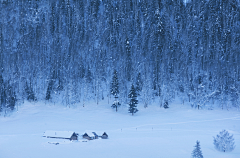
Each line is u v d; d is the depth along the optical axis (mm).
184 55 113188
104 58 115375
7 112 83438
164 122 75188
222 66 106188
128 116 82500
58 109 88562
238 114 83375
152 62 111812
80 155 47188
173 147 51656
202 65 115812
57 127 68375
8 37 120375
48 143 55156
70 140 57844
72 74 100312
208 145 53156
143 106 93625
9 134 62219
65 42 125812
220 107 92188
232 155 46281
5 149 50844
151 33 122188
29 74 103000
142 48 121875
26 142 55688
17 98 92062
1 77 90312
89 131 61094
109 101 97000
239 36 122750
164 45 115312
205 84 103250
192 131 65188
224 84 100625
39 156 46688
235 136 59719
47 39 124812
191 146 52312
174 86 100938
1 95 88125
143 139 58188
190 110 88438
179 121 76188
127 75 108750
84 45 122438
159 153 47906
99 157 45875
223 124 71750
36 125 70500
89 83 104812
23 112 84188
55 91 97312
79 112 85812
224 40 119438
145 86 94250
